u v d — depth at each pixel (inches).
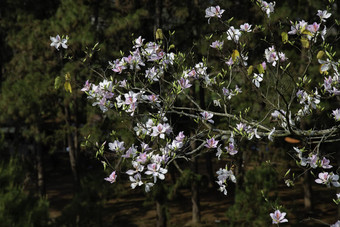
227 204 714.2
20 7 714.2
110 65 182.9
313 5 462.9
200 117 166.4
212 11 160.2
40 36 654.5
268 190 441.4
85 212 490.0
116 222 621.9
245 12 417.7
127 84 171.5
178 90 163.3
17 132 722.2
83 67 552.4
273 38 146.4
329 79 163.8
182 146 154.9
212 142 156.6
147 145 151.9
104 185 520.7
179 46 536.4
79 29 598.5
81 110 724.0
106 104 160.9
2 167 300.2
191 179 633.0
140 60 175.5
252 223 437.4
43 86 657.0
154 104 167.0
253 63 308.5
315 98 164.7
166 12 577.9
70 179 957.8
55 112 728.3
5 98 675.4
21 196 301.0
